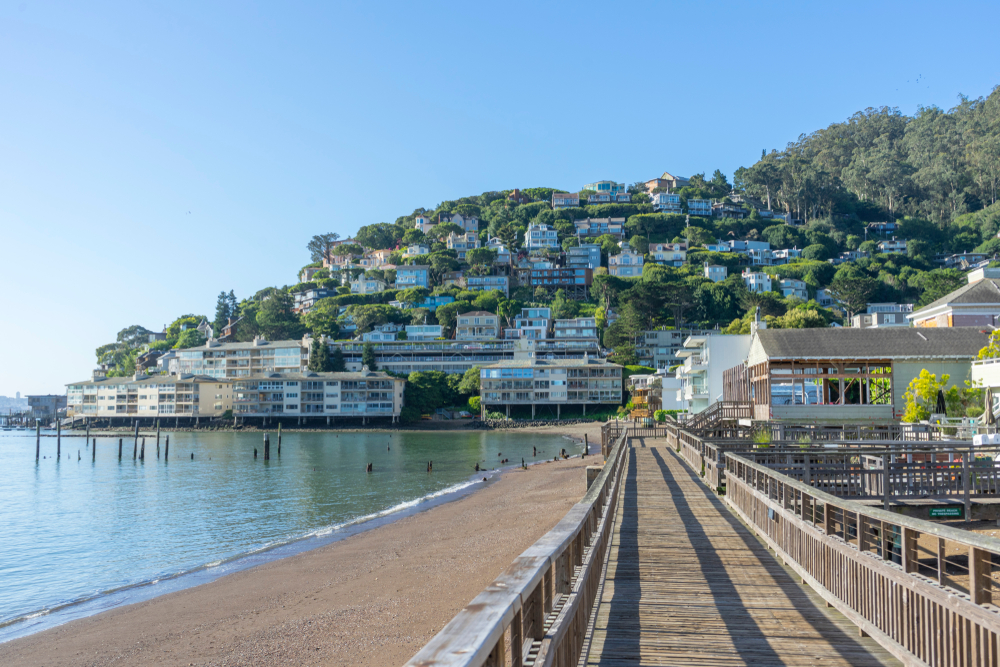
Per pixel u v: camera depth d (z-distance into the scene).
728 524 14.09
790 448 20.70
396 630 14.92
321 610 16.83
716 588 8.98
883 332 33.47
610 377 118.19
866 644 6.79
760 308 134.38
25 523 33.25
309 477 51.81
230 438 110.31
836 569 8.04
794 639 6.95
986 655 5.10
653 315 141.00
